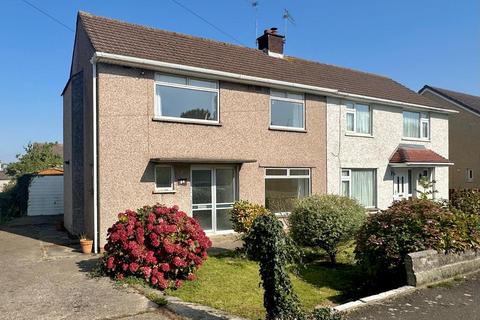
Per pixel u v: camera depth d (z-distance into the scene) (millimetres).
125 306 5551
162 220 7258
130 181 10297
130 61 10109
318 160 14430
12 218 17688
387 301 5652
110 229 7402
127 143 10289
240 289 6812
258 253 4820
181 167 11195
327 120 14789
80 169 12070
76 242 11117
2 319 5094
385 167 16797
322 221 8602
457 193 11562
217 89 12070
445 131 19844
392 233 6965
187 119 11320
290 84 13297
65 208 14383
